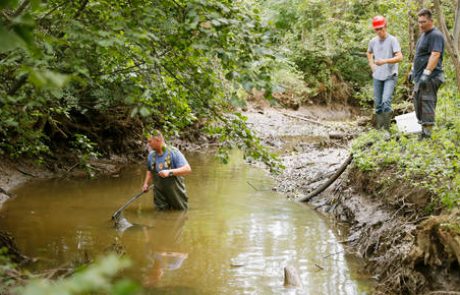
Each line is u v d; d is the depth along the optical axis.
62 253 7.01
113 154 13.62
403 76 15.02
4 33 1.75
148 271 6.52
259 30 4.38
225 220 8.85
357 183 9.07
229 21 4.19
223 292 5.92
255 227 8.47
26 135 6.04
